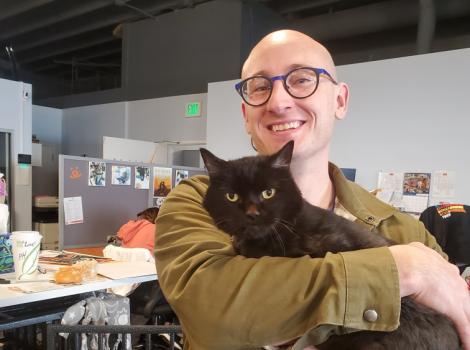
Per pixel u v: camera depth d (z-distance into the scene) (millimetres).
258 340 614
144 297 2434
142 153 4910
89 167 2939
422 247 692
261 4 5266
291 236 803
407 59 3391
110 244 2719
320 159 1033
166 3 5379
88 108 6562
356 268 606
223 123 4539
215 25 5203
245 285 629
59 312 1749
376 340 698
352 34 4961
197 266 691
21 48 6977
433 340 693
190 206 901
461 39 4672
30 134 4609
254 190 848
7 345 2131
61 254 2277
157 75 5742
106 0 5160
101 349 1506
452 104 3176
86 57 7727
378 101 3527
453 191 3137
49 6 5457
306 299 598
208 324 633
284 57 975
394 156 3430
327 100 1001
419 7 4367
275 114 987
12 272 1801
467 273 2559
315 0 5172
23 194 4461
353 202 1028
